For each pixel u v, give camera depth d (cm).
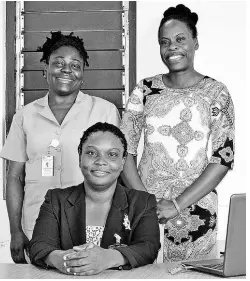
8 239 342
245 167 345
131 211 189
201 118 226
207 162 232
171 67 233
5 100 355
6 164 347
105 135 185
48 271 171
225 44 351
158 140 230
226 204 345
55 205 190
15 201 253
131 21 355
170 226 225
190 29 235
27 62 357
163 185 228
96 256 164
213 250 228
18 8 357
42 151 247
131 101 241
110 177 183
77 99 254
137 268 174
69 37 254
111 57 357
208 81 232
